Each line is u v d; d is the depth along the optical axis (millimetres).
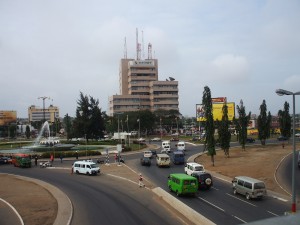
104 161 69312
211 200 34188
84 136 118688
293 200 25891
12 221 27641
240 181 36281
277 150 81250
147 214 28938
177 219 27250
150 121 162875
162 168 59812
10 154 77500
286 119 102938
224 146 71250
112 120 166625
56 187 42344
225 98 109125
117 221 26969
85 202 33812
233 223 25734
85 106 113062
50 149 89625
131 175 51812
